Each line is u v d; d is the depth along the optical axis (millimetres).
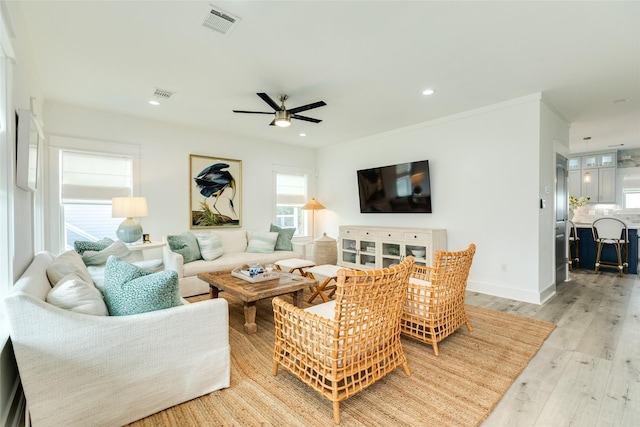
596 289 4125
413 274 3070
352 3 1961
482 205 3979
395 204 4969
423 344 2492
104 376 1477
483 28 2230
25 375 1312
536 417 1635
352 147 5754
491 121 3867
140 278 1690
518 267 3680
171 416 1618
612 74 2984
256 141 5582
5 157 1567
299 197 6285
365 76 3014
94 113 3961
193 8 2010
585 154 7188
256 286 2848
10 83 1600
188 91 3371
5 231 1564
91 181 3965
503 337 2602
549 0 1930
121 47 2480
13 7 1691
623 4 1960
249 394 1820
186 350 1715
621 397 1795
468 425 1568
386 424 1577
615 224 4965
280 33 2295
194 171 4801
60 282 1646
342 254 5535
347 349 1655
